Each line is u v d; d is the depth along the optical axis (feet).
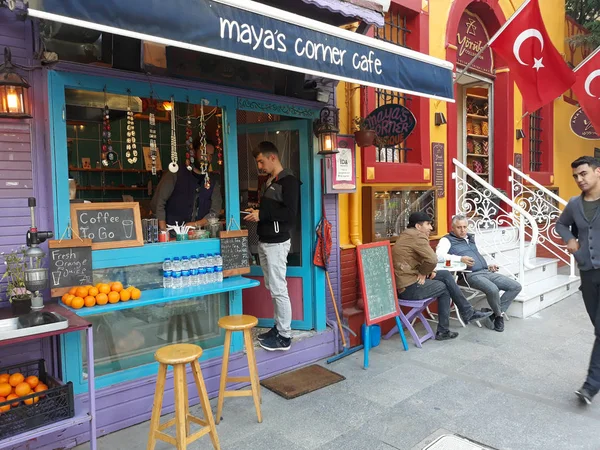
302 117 13.73
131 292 9.79
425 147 19.48
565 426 10.10
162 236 11.26
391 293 14.76
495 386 12.17
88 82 9.59
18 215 9.14
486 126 25.84
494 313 16.85
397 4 17.84
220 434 9.88
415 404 11.19
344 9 10.90
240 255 12.23
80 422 8.05
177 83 10.74
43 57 8.89
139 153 17.71
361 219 16.71
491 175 25.57
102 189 17.01
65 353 9.44
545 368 13.35
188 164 11.80
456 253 17.56
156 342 11.19
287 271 14.60
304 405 11.18
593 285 11.33
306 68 9.42
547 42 17.76
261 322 15.15
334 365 13.76
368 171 16.66
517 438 9.61
